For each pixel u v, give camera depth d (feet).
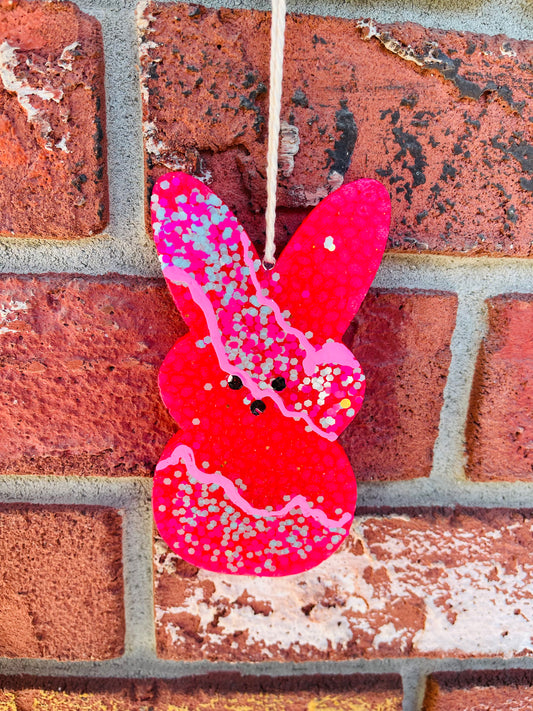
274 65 0.50
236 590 0.65
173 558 0.64
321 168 0.59
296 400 0.57
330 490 0.58
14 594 0.65
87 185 0.58
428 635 0.67
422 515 0.65
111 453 0.63
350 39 0.57
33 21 0.55
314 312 0.56
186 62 0.56
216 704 0.67
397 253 0.61
